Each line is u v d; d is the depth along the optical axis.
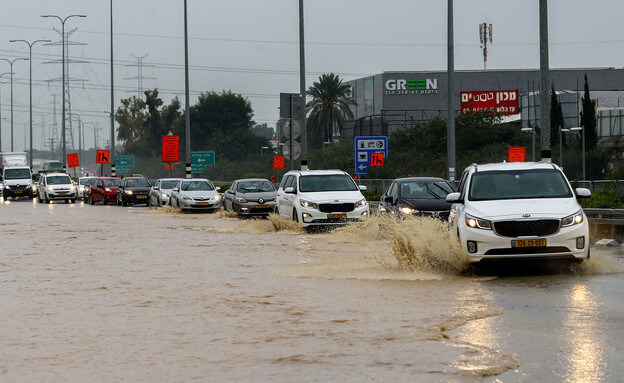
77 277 20.55
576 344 11.60
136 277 20.42
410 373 10.13
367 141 50.56
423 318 13.93
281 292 17.41
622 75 134.88
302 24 54.44
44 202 84.50
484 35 138.38
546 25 32.56
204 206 55.22
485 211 19.55
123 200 71.31
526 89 132.88
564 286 17.42
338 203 34.69
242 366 10.69
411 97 132.75
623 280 18.19
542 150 32.66
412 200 31.36
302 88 54.66
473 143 89.31
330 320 13.95
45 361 11.21
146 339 12.59
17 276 20.83
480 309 14.72
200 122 154.88
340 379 9.92
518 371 10.11
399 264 20.89
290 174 38.66
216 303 16.05
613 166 79.69
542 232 19.08
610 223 32.41
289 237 32.88
